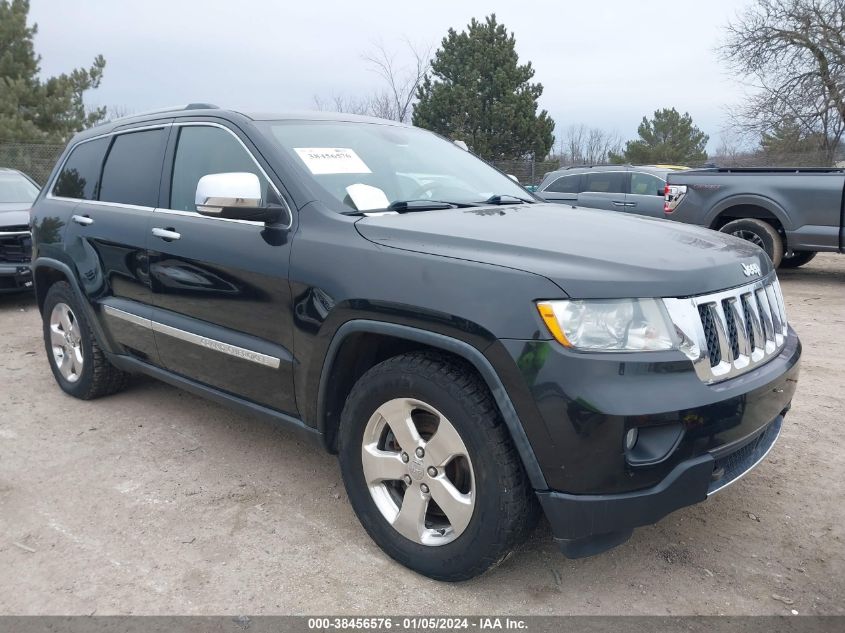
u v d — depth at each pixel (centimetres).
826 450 388
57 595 265
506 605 258
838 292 873
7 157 1973
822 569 281
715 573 279
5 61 2156
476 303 237
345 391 296
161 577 276
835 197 840
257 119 346
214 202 294
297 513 325
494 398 238
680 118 3966
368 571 279
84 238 426
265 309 308
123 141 427
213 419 440
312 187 309
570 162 4006
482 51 2806
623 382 224
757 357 267
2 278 745
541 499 235
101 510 329
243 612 255
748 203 904
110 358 436
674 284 236
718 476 249
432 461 258
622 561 287
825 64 2275
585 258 241
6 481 358
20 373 541
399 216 296
